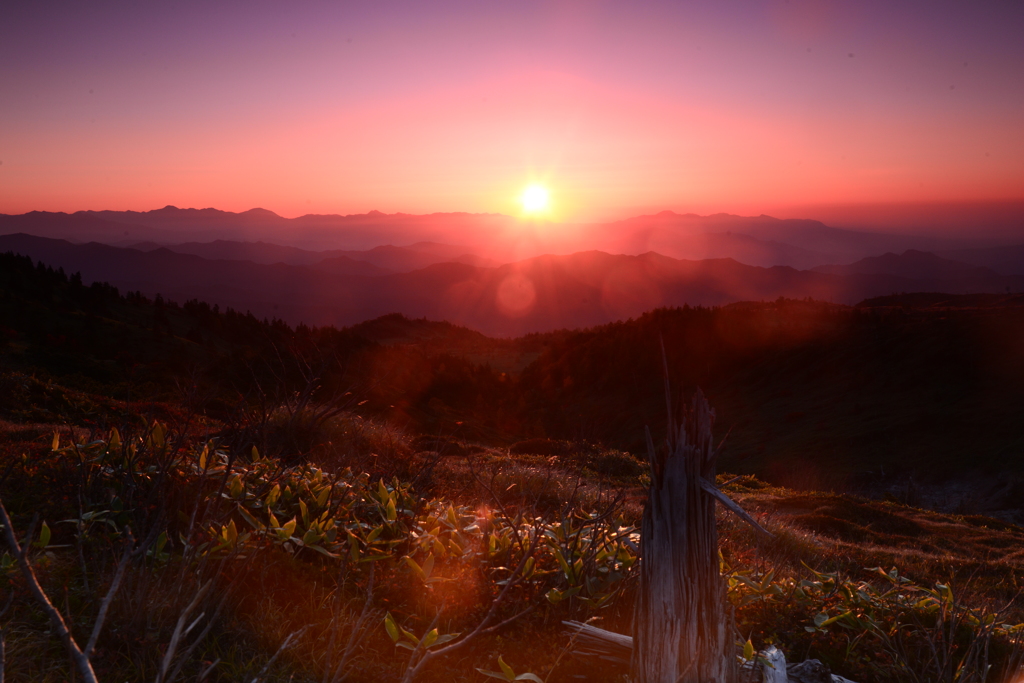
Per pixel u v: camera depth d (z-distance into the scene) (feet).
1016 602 24.99
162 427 17.21
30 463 16.67
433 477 24.98
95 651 9.31
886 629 15.05
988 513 126.11
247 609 11.65
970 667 13.14
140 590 10.47
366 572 14.32
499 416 179.63
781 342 247.50
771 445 183.42
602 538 15.85
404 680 8.79
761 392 225.15
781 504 62.85
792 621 14.98
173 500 14.25
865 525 59.26
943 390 184.85
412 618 12.84
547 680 11.00
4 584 10.70
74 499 14.44
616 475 45.24
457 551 16.16
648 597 9.46
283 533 14.23
